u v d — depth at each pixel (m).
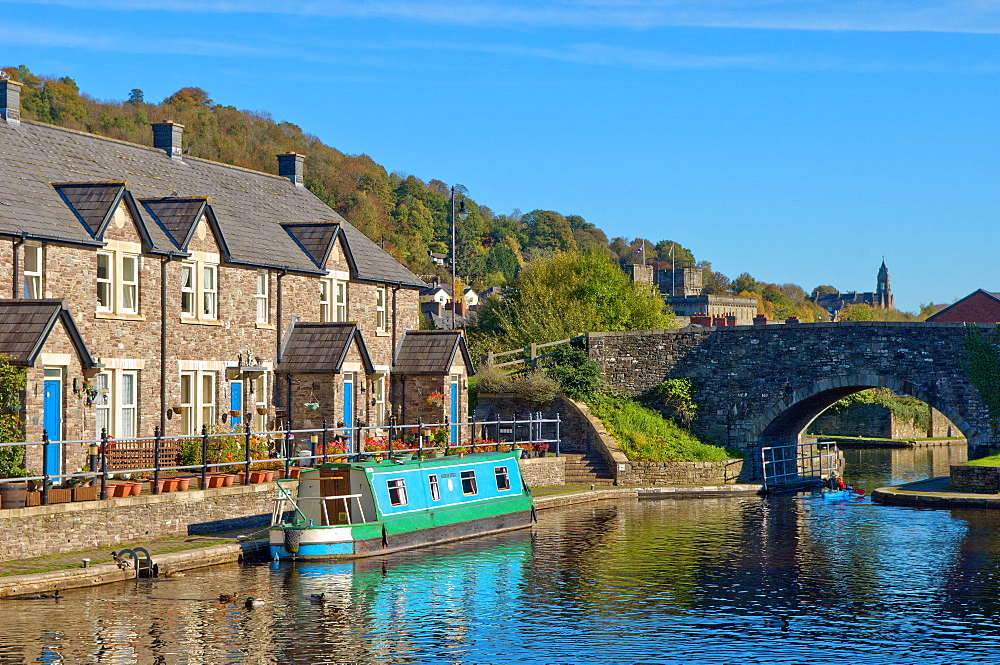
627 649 20.64
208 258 35.91
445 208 174.00
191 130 128.75
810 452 59.91
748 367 52.31
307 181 139.62
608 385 54.31
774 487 49.31
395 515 30.81
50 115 115.81
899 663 19.86
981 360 47.69
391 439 39.25
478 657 20.00
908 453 76.06
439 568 28.19
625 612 23.61
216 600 23.52
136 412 33.03
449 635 21.47
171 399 34.22
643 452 49.56
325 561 28.34
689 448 51.03
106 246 32.03
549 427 51.53
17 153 33.06
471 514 33.81
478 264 169.00
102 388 31.55
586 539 33.75
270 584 25.52
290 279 39.88
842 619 23.06
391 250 145.00
